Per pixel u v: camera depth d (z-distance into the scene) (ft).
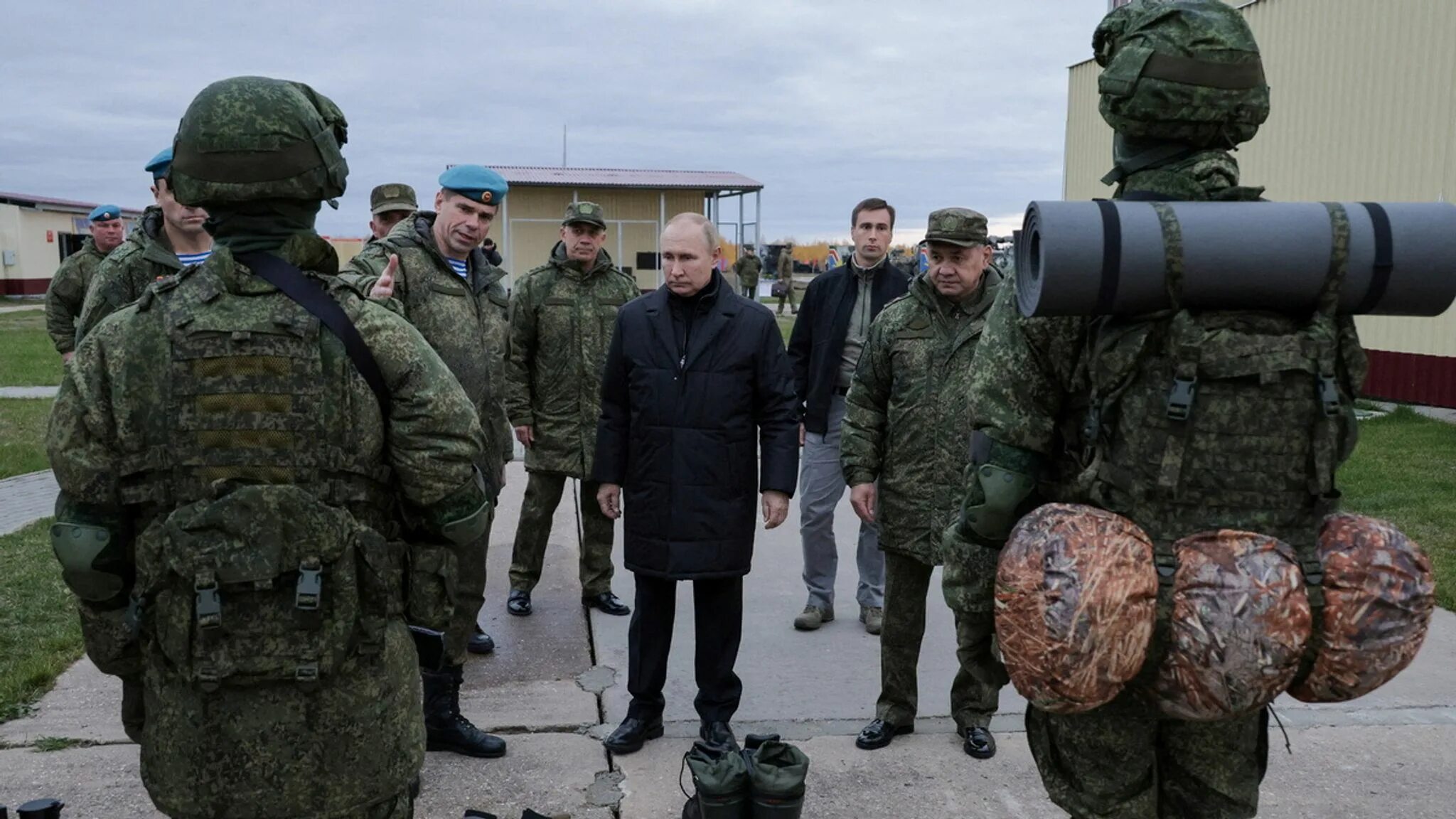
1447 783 11.16
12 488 25.58
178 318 6.29
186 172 6.36
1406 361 37.24
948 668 14.56
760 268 89.20
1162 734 7.01
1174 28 6.53
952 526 7.35
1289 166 41.78
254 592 6.19
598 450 12.06
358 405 6.45
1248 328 6.16
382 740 6.57
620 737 11.84
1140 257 5.97
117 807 10.41
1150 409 6.29
